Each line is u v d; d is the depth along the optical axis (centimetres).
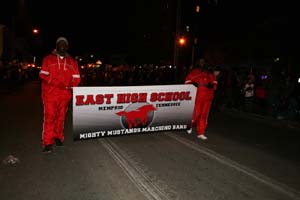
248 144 674
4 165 468
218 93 1256
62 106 536
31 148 563
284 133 841
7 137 643
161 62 3612
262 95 1240
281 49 1686
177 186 414
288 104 1095
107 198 371
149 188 403
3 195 369
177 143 636
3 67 2606
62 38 517
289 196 403
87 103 572
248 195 399
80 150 556
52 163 484
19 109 1058
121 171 459
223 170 486
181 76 1836
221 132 791
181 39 1972
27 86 2272
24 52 4659
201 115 679
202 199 379
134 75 2514
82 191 387
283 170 506
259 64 1802
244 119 1056
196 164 507
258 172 487
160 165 493
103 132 600
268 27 1828
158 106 650
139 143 621
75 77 534
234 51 2117
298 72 1525
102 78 3125
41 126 771
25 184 402
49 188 392
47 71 502
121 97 603
